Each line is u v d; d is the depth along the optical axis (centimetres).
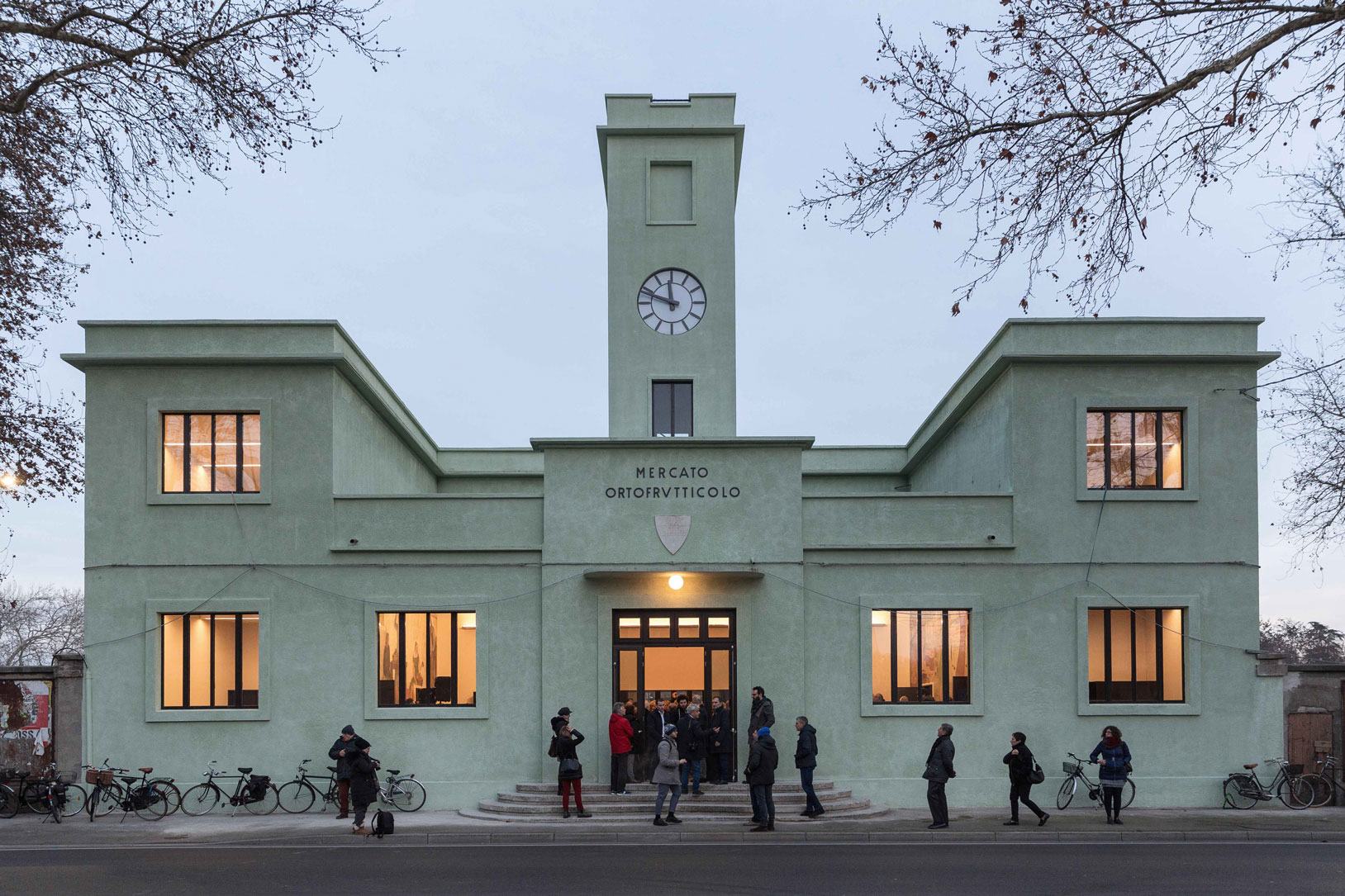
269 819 1934
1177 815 1948
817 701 2097
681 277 2547
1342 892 1257
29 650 5047
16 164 1426
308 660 2084
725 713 2061
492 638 2102
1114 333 2148
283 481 2119
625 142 2589
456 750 2072
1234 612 2114
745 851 1573
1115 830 1744
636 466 2145
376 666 2091
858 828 1772
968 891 1252
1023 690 2097
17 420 2253
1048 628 2111
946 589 2123
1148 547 2128
